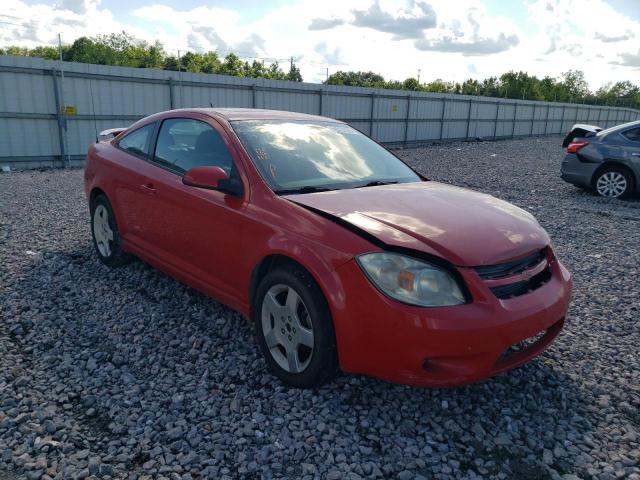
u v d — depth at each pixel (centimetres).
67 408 285
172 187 397
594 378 331
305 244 291
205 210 362
